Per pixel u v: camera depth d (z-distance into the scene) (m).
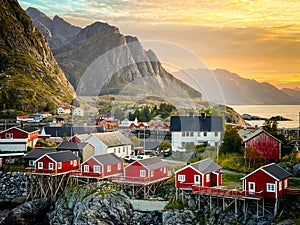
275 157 50.78
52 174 49.31
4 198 52.78
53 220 45.09
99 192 44.00
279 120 106.31
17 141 65.25
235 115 95.25
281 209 37.78
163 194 44.12
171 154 33.97
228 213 38.75
